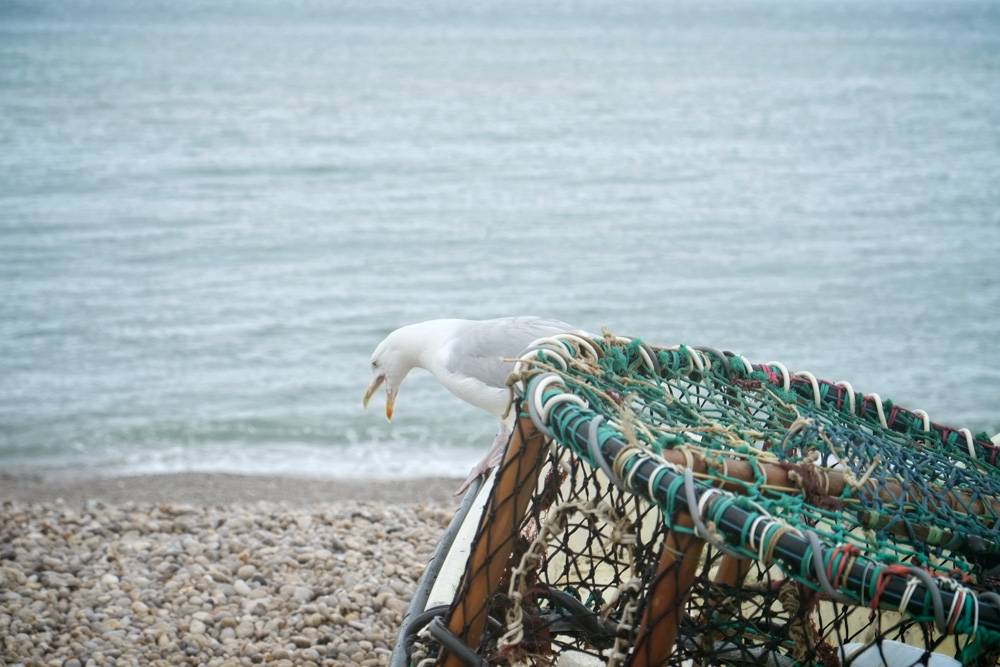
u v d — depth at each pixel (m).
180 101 43.53
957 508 2.90
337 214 23.38
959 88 56.38
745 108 46.28
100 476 10.78
